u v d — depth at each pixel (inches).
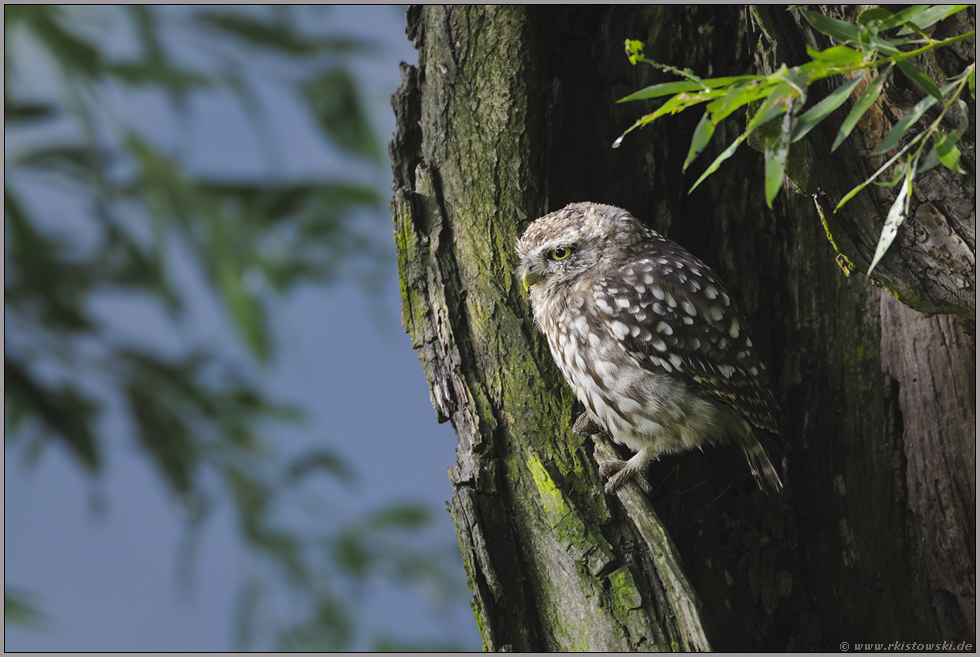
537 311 251.3
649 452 240.5
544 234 244.1
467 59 253.1
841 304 255.6
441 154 255.9
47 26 171.6
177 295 184.9
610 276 242.7
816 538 252.5
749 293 266.5
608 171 268.4
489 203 251.9
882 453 249.1
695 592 203.0
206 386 210.8
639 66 266.2
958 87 127.0
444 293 251.1
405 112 261.4
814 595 248.5
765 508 255.1
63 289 175.3
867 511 249.3
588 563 216.8
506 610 223.6
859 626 243.1
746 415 236.1
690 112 272.4
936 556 239.9
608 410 240.4
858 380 253.3
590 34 273.3
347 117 218.8
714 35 263.1
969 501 233.9
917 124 196.9
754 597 243.8
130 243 178.1
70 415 183.3
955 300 201.3
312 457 250.5
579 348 242.2
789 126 110.2
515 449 237.6
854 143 204.5
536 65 251.8
